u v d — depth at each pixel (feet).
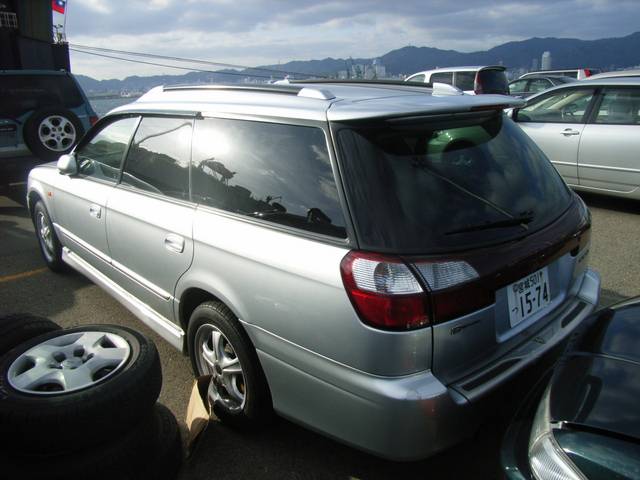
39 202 15.37
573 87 21.84
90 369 7.30
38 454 6.69
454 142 7.41
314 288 6.67
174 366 11.03
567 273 8.14
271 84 9.00
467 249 6.49
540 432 5.59
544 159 8.90
